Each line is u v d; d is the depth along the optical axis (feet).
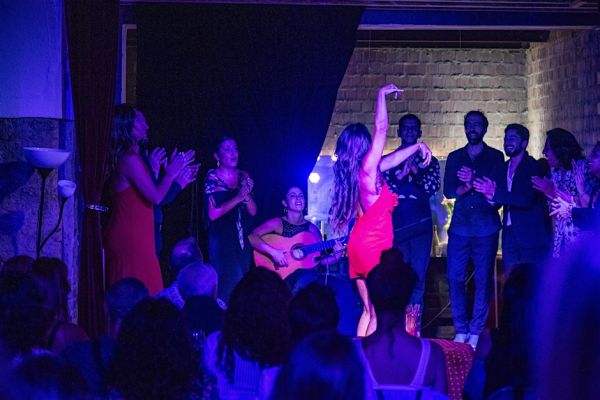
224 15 24.03
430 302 25.72
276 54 24.13
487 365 8.41
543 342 3.34
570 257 3.35
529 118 31.65
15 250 19.54
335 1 23.82
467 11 25.08
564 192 21.53
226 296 22.38
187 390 7.33
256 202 24.04
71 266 19.89
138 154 19.79
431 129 31.45
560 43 29.04
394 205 18.98
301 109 24.18
